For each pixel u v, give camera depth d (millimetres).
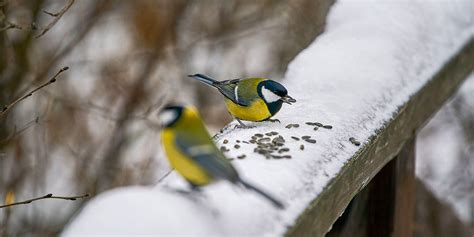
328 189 6164
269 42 20109
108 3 17984
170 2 18656
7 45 14961
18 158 15406
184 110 5871
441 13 10562
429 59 9617
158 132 17953
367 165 7418
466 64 10602
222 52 20062
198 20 19359
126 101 18234
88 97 18047
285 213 5438
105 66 18688
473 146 16312
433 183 15391
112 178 16875
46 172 16281
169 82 19062
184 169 5754
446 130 16797
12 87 15188
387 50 9414
